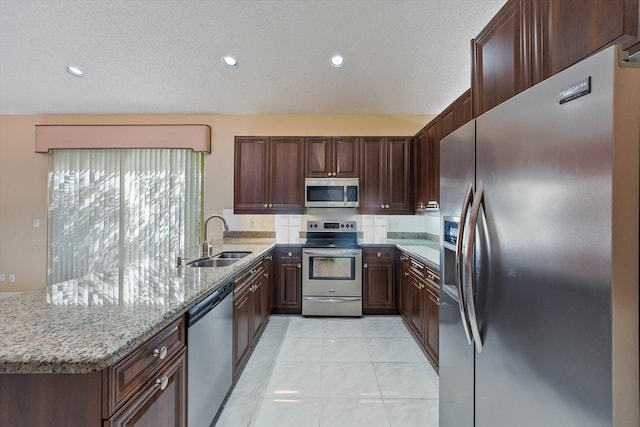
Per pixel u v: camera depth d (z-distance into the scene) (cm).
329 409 193
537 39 107
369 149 378
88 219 403
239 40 290
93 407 86
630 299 66
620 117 66
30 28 279
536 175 86
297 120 413
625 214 66
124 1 254
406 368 242
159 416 113
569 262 75
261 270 300
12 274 411
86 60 314
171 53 305
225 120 412
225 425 178
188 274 184
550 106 82
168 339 121
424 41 286
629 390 66
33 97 370
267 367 243
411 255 296
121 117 410
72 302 127
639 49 71
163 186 404
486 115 111
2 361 79
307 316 360
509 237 97
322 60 312
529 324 88
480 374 114
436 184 294
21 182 412
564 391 77
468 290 110
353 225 407
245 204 379
